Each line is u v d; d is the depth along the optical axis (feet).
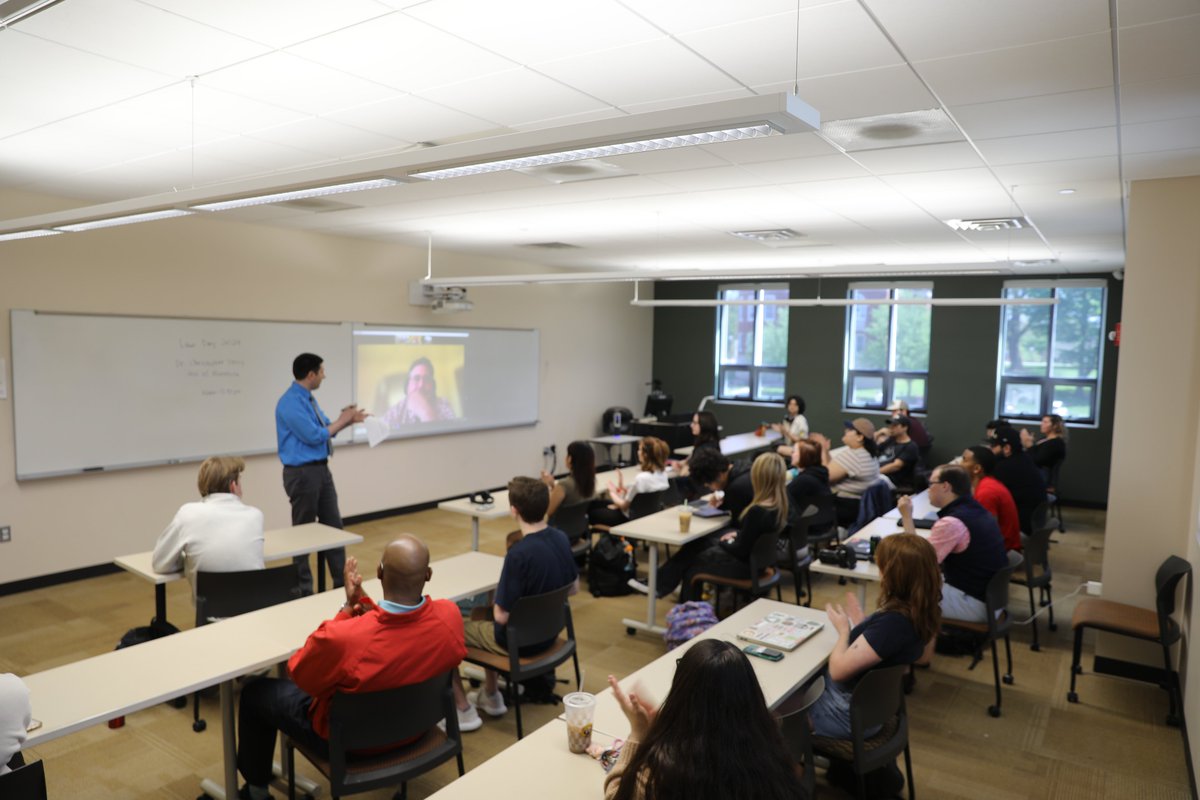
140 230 19.01
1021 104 10.18
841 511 20.53
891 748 8.71
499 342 29.81
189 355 20.08
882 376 33.68
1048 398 30.86
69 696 7.41
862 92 9.93
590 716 6.72
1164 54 8.36
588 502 17.42
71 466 18.02
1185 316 13.53
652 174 14.46
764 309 36.22
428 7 7.63
